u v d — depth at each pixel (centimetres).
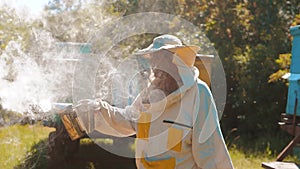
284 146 784
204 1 1004
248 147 784
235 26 993
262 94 902
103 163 603
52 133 544
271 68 901
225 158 236
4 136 615
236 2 1021
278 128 887
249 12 1014
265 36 986
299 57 636
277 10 1015
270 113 890
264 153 725
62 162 562
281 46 945
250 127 911
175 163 233
